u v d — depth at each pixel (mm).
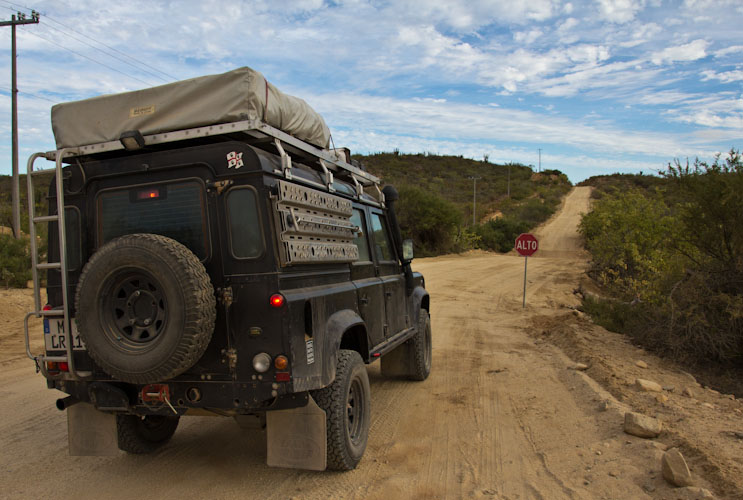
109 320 3389
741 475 3721
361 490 3869
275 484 4000
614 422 5102
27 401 6223
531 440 4898
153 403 3764
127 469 4324
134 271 3318
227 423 5516
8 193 29984
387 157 133375
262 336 3502
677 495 3562
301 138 4516
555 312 13648
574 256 42781
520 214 69312
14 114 23672
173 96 3889
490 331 10922
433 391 6582
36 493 3889
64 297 3740
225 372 3566
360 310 4781
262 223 3566
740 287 8266
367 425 4535
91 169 3998
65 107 4164
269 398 3506
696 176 8797
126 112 4008
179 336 3193
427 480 4035
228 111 3744
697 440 4449
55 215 3994
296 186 3824
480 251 47469
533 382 6914
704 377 7723
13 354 8719
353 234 4926
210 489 3928
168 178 3809
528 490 3857
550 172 132375
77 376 3836
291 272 3713
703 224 8805
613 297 16312
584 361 7848
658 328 8641
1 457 4590
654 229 17422
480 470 4223
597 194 96438
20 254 15242
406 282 6602
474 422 5410
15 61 23906
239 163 3650
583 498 3705
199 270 3336
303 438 3748
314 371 3705
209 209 3686
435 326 11523
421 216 43469
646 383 6273
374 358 4957
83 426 4195
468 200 87625
